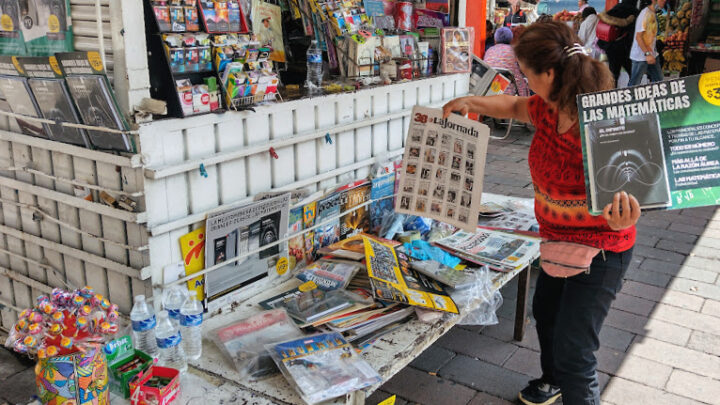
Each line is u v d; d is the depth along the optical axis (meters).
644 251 4.45
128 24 1.99
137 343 2.05
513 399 2.81
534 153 2.12
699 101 1.76
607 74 1.90
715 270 4.13
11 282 2.84
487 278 2.73
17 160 2.55
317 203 2.88
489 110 2.50
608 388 2.87
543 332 2.54
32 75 2.19
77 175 2.34
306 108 2.74
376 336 2.28
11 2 2.26
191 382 1.95
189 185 2.29
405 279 2.65
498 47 7.16
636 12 8.23
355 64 3.24
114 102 2.01
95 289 2.46
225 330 2.24
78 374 1.64
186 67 2.25
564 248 2.06
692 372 2.99
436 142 2.62
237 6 2.43
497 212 3.68
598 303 2.08
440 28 3.90
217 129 2.36
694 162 1.77
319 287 2.63
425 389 2.87
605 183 1.82
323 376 1.96
